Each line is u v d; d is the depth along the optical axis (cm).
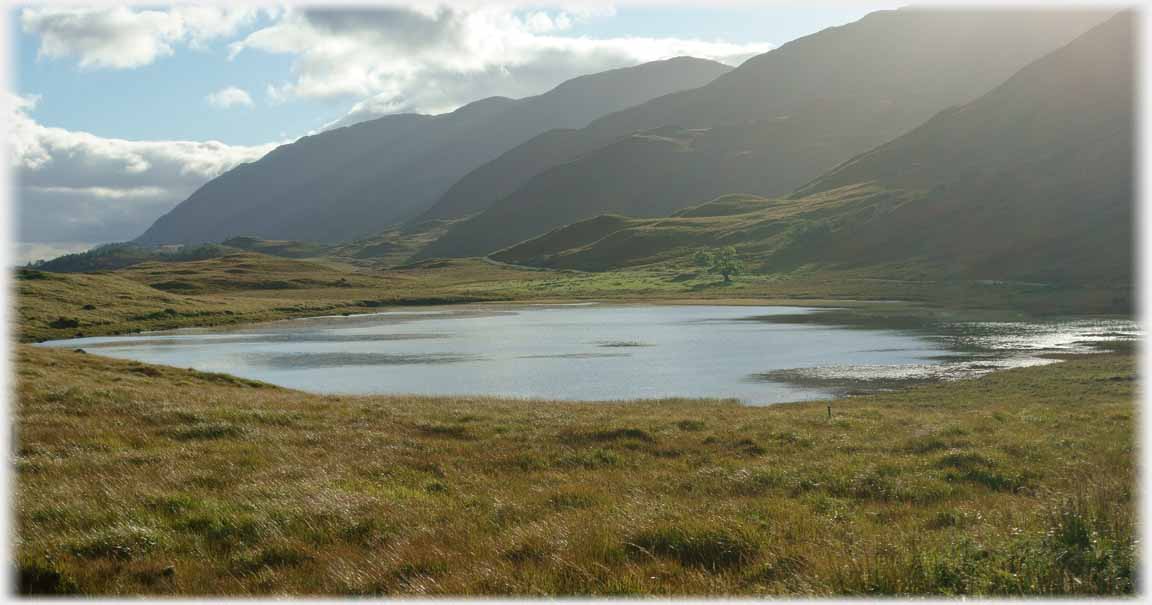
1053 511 1290
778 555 1149
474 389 5844
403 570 1125
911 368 6425
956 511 1512
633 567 1098
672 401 4775
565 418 3328
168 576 1148
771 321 11831
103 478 1739
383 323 12912
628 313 14350
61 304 12625
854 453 2377
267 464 2048
